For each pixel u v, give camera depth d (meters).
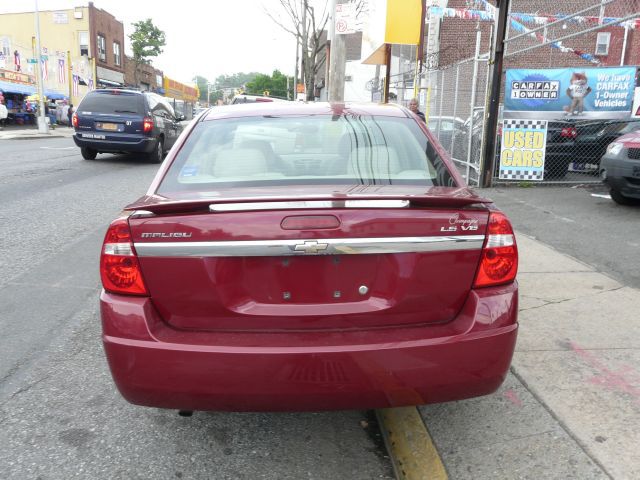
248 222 2.36
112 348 2.40
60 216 8.05
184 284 2.40
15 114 35.00
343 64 14.59
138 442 2.94
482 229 2.48
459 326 2.45
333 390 2.34
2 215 8.02
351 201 2.37
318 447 2.93
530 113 10.23
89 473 2.69
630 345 3.78
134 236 2.41
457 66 12.44
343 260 2.40
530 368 3.48
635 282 5.02
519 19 18.31
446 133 14.20
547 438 2.82
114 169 13.40
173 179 2.94
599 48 21.95
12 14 45.97
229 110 3.62
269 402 2.37
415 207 2.42
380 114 3.51
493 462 2.66
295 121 3.40
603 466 2.59
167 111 16.27
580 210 8.11
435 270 2.44
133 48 57.25
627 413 3.00
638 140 7.71
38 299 4.87
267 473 2.71
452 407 3.13
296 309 2.41
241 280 2.40
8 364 3.74
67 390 3.44
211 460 2.80
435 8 16.14
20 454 2.82
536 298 4.66
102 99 14.35
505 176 10.50
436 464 2.66
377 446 2.94
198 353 2.32
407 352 2.35
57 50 46.19
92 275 5.51
